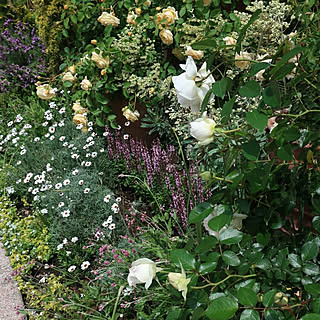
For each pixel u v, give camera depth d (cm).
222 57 282
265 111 103
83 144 360
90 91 365
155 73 324
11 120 454
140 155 345
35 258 302
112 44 357
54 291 256
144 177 332
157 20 314
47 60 482
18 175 371
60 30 412
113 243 275
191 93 114
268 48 264
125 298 235
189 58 113
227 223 104
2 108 468
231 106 98
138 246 251
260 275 110
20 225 329
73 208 303
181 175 318
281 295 97
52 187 336
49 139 387
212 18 312
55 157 362
